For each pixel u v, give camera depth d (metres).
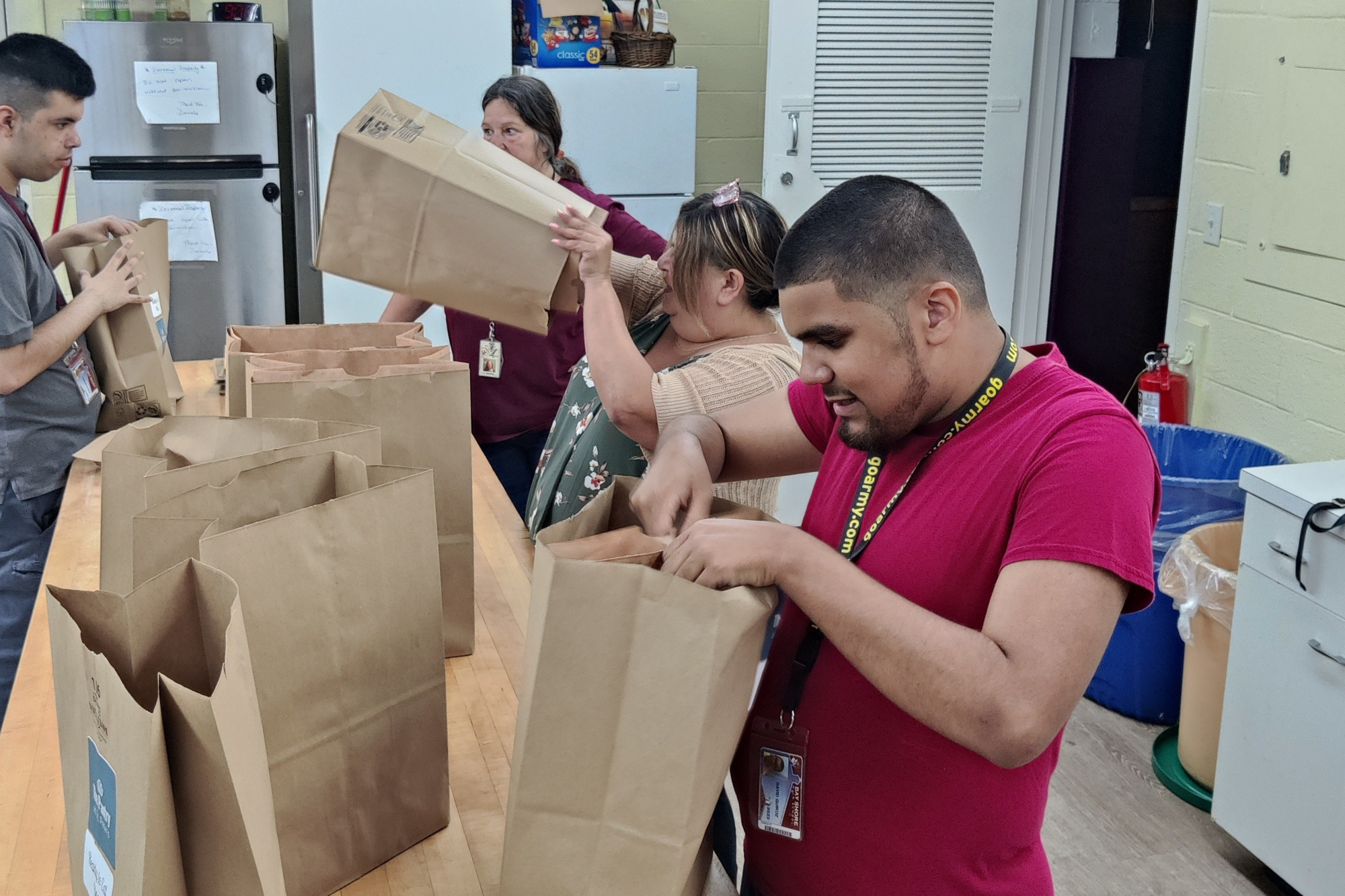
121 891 0.85
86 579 1.71
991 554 1.03
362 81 3.95
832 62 4.16
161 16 4.10
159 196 4.09
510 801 0.99
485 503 2.09
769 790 1.15
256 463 1.24
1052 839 2.70
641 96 4.18
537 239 1.48
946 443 1.08
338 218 1.47
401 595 1.13
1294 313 3.32
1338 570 2.24
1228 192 3.58
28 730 1.36
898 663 0.93
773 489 1.83
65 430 2.38
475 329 2.84
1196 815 2.80
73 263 2.37
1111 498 0.95
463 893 1.14
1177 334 3.88
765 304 1.76
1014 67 4.29
